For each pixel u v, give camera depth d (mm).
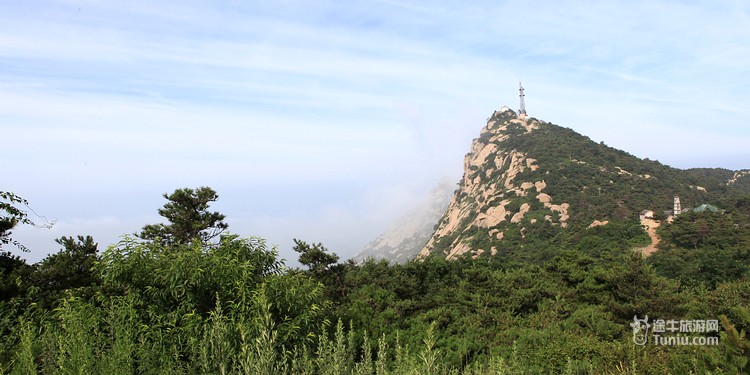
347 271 29578
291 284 9070
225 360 5578
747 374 7164
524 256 65750
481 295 22906
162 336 7266
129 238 8945
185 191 23391
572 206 84875
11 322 8109
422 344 13289
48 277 15047
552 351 12391
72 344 5535
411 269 28766
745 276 29172
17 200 9289
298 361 6062
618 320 18891
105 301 7941
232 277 8383
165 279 8188
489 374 7719
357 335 10992
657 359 9812
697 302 19203
